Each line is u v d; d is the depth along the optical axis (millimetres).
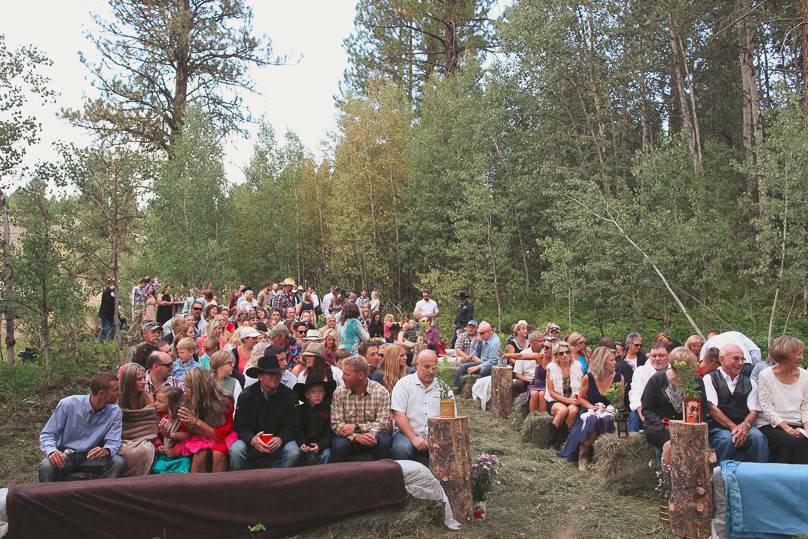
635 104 24359
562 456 8391
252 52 30203
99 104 27469
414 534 5898
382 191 30547
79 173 12930
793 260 16156
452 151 28703
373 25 35094
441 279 27875
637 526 6195
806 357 14055
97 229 13609
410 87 35781
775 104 22688
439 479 6188
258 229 34031
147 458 6242
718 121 26562
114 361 14305
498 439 9375
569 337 9227
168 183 26516
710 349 7008
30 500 5066
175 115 29641
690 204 20219
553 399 8992
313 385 6723
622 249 17547
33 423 10070
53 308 12805
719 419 6719
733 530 5660
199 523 5395
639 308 18578
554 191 20938
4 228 12516
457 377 13219
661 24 21609
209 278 26094
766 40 22234
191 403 6379
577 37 22875
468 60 29328
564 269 19391
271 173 34719
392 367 8188
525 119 25922
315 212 34375
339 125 32438
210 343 9094
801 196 14477
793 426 6684
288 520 5648
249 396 6492
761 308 18438
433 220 29250
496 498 6926
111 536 5211
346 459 6594
